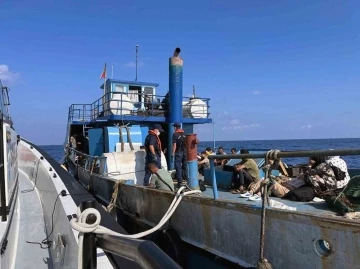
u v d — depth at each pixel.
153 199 6.12
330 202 5.04
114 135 10.41
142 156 9.31
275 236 3.78
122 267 2.52
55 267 3.79
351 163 18.06
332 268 3.19
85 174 10.71
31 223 5.19
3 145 3.48
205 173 8.41
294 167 8.37
